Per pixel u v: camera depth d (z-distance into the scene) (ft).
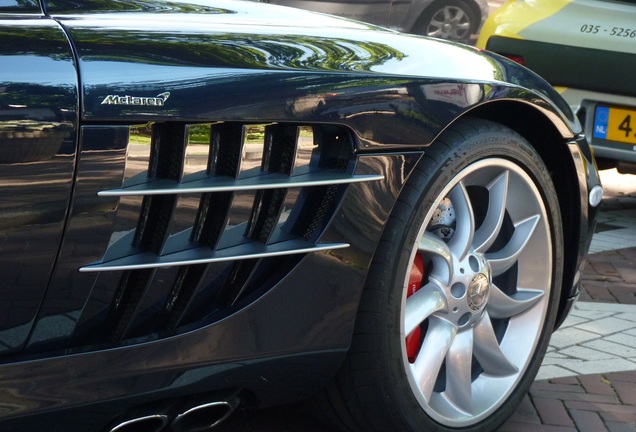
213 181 7.20
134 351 7.07
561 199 10.48
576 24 20.04
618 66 19.48
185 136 7.02
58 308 6.68
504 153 9.30
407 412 8.90
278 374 8.00
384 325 8.51
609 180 26.07
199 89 7.04
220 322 7.47
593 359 12.46
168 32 7.29
